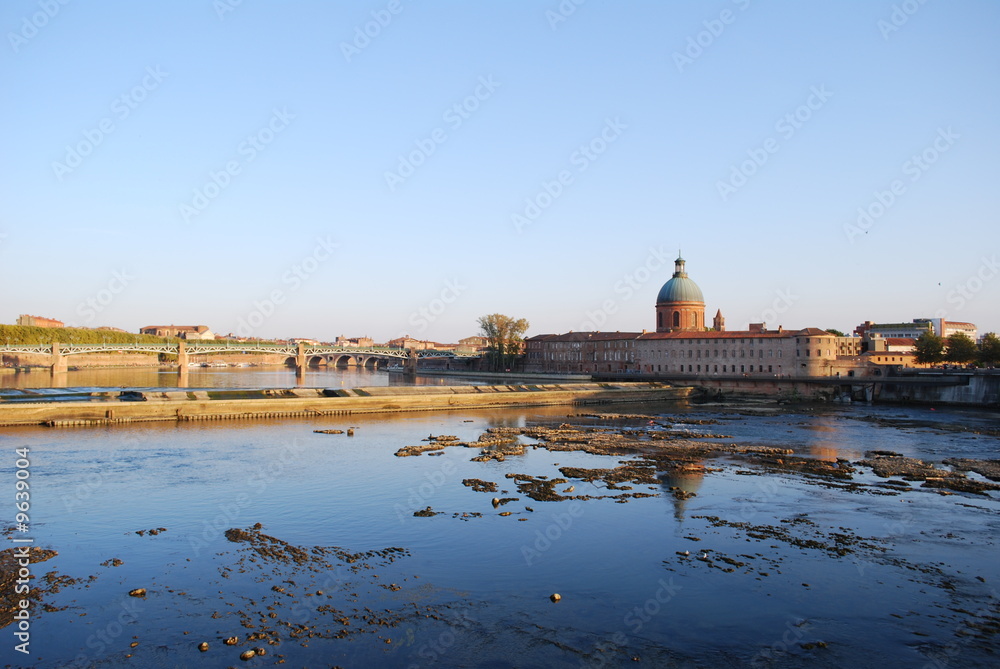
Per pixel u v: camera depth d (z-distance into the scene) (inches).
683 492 2674.7
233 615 1510.8
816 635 1477.6
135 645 1368.1
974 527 2236.7
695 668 1336.1
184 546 1953.7
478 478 2947.8
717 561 1900.8
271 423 4771.2
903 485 2849.4
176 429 4303.6
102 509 2337.6
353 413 5590.6
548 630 1480.1
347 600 1604.3
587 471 3065.9
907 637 1472.7
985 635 1485.0
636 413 6003.9
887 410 6176.2
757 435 4419.3
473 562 1875.0
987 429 4729.3
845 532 2175.2
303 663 1316.4
